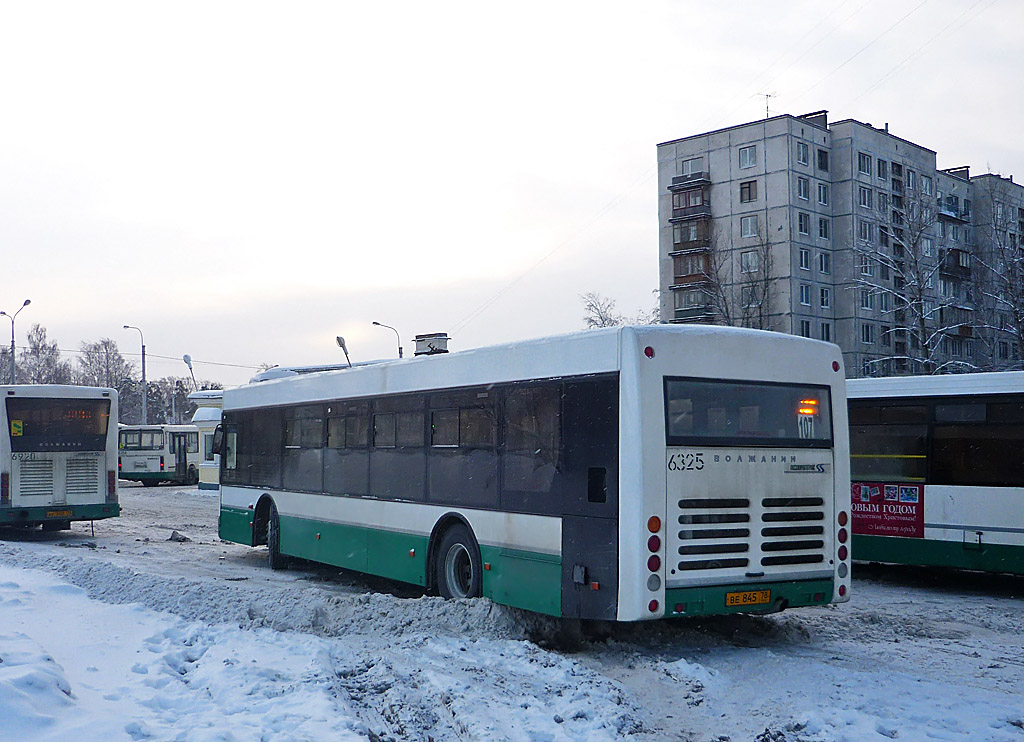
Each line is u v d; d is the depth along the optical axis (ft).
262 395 54.34
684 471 28.68
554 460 31.01
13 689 19.20
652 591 27.73
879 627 34.71
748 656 29.14
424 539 38.32
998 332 156.25
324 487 46.85
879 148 200.64
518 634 31.45
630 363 28.63
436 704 22.65
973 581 49.39
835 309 192.95
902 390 47.93
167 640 28.68
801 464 31.01
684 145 199.93
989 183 226.99
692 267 197.36
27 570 45.60
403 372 40.73
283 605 34.68
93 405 71.82
